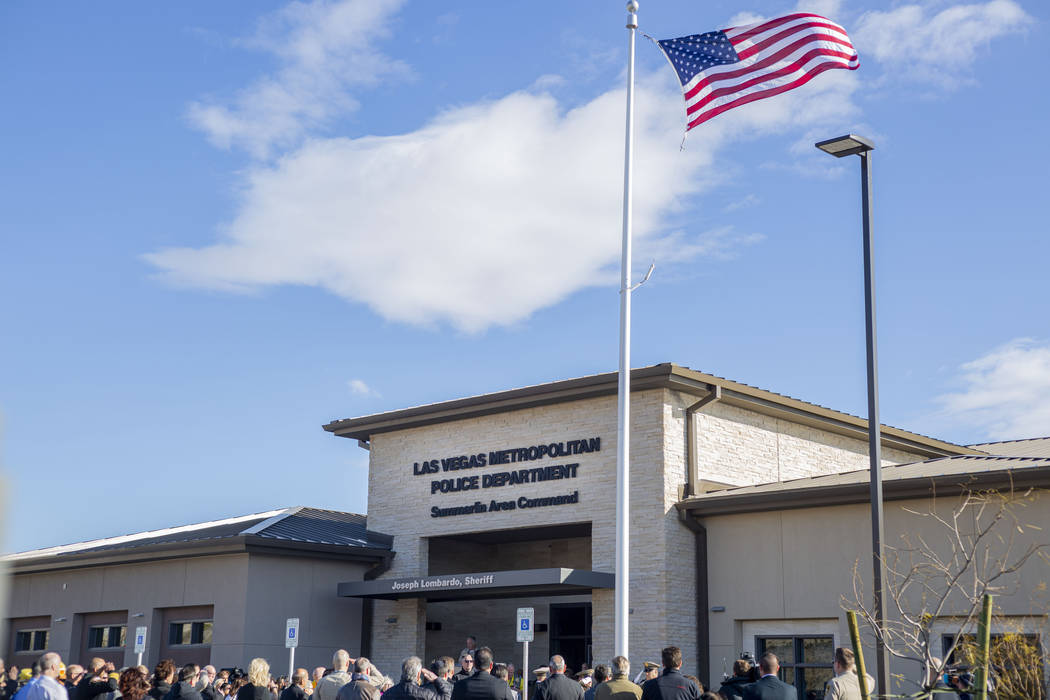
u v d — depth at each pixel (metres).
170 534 33.62
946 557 20.27
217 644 26.92
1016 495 19.38
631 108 18.44
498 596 27.92
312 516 31.22
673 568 24.05
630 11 18.86
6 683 15.96
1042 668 10.95
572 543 29.41
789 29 17.03
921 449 31.41
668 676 11.66
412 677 11.62
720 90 17.19
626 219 17.94
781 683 11.34
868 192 14.75
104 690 15.12
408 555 29.19
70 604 31.17
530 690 23.88
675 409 25.09
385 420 30.11
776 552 23.19
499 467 27.81
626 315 17.53
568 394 26.16
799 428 28.27
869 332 14.21
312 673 27.58
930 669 9.20
